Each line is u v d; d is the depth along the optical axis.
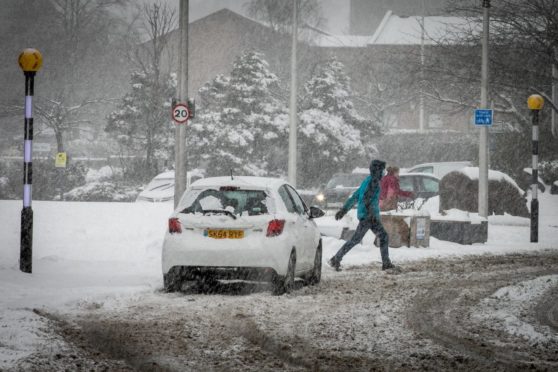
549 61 88.69
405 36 160.25
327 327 19.05
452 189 58.44
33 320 18.44
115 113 108.62
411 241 41.16
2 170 96.81
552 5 85.12
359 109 140.00
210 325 19.00
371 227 31.89
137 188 93.75
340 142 109.31
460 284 27.69
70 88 153.50
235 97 111.00
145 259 33.06
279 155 110.50
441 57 104.56
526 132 97.62
